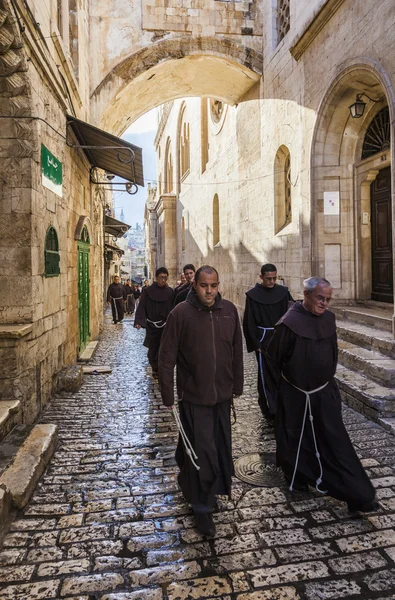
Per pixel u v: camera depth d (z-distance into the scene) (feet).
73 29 31.68
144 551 9.11
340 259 29.30
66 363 24.91
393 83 20.84
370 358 19.80
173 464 13.39
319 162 28.99
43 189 18.78
